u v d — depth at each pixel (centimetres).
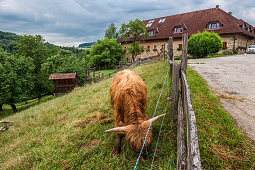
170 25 3216
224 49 2530
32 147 383
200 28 2767
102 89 830
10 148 407
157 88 575
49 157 325
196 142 142
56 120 521
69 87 1919
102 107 531
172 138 303
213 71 782
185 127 318
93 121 435
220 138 275
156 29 3322
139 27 2869
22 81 1891
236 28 2408
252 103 394
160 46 3222
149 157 268
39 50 2711
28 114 736
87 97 743
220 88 514
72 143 355
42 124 523
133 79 299
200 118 334
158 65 1036
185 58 330
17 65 1889
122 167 268
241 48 2675
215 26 2672
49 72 2423
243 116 336
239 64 1002
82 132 388
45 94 2594
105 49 3762
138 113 245
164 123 353
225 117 326
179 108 292
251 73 708
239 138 269
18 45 2686
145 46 3484
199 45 1970
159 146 292
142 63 1708
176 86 337
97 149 323
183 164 183
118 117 287
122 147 307
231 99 423
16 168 315
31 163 327
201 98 425
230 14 3288
